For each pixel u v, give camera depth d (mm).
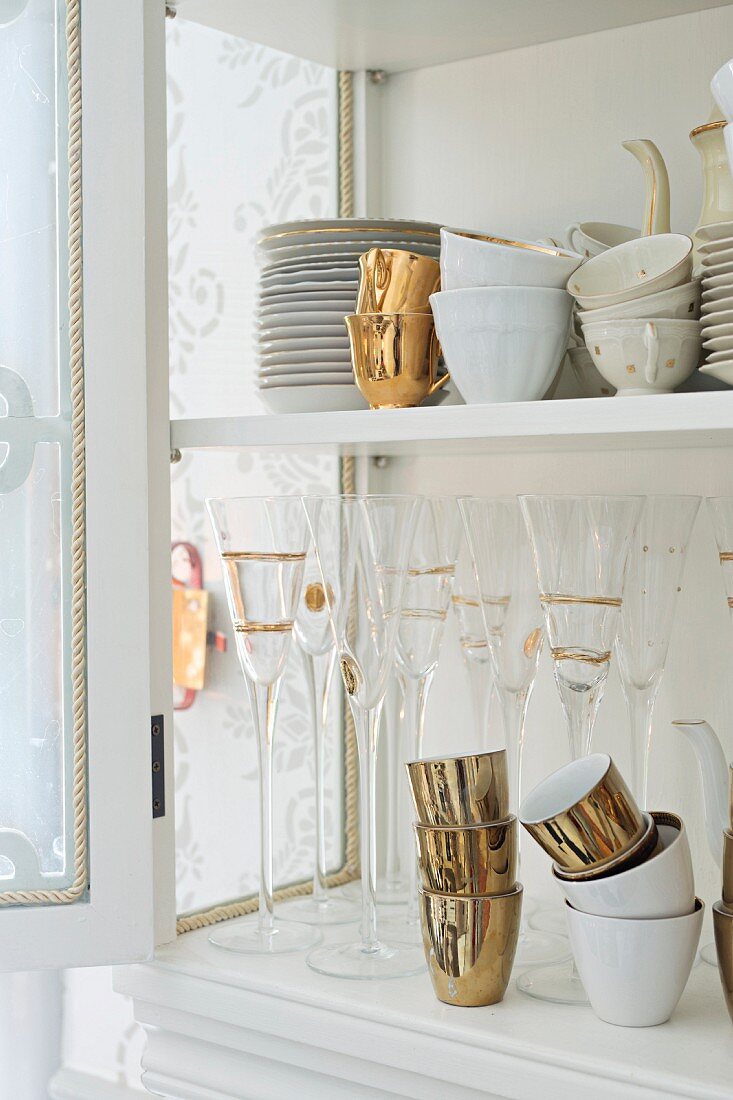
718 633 1051
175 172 1480
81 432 943
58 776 954
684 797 1074
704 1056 772
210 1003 955
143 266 951
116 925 943
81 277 943
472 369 882
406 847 1266
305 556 1021
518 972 945
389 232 1049
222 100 1423
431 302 906
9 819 956
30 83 950
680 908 816
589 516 870
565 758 1147
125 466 944
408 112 1266
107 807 941
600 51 1126
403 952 992
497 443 984
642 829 828
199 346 1470
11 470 954
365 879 994
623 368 832
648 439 912
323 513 957
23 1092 1683
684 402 780
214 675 1474
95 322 942
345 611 959
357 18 1107
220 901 1167
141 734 946
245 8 1080
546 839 824
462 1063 822
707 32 1058
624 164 1111
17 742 956
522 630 957
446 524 1023
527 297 860
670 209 1038
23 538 956
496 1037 807
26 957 940
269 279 1066
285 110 1354
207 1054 982
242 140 1404
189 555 1509
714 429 770
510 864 876
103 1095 1613
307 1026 899
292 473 1375
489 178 1205
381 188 1288
